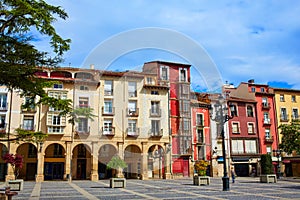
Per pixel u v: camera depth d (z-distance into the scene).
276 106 37.31
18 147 27.64
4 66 6.12
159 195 12.83
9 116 26.61
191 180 19.67
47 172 28.31
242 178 29.50
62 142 27.50
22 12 5.73
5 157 15.92
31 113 27.16
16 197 12.62
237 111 35.03
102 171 25.28
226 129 33.62
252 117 35.69
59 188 17.69
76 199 11.71
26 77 6.68
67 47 6.30
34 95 7.07
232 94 37.47
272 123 36.56
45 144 27.16
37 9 5.79
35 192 15.05
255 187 17.59
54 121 27.52
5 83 6.60
